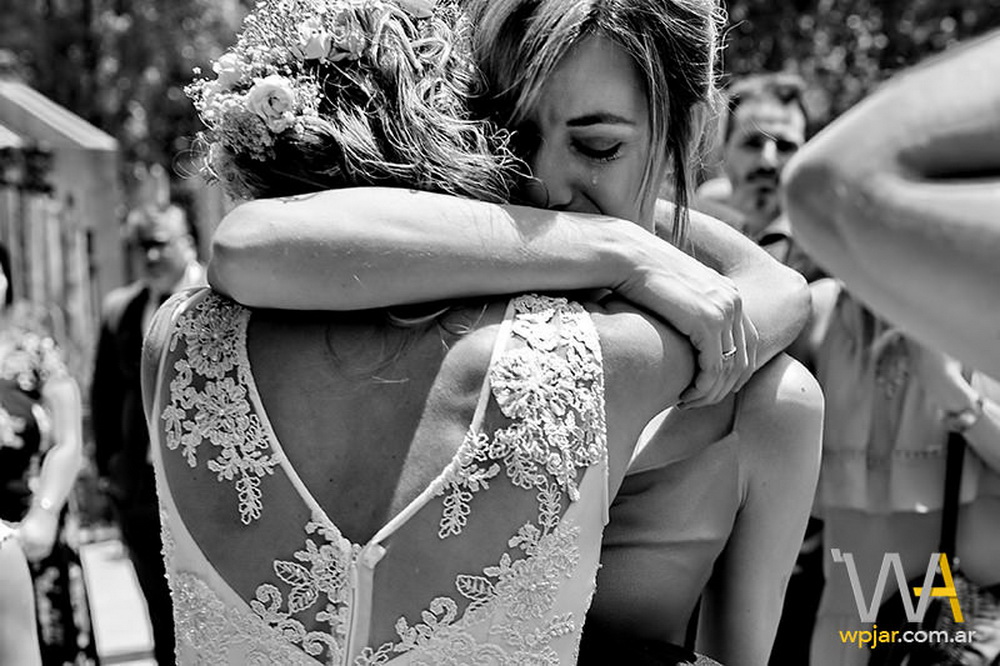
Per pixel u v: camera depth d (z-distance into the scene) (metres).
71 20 13.05
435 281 1.34
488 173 1.44
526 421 1.31
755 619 1.69
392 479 1.32
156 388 1.42
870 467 3.26
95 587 7.14
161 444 1.40
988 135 0.89
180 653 1.40
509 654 1.32
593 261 1.40
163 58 13.13
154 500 4.91
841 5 12.35
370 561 1.30
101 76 13.04
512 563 1.32
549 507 1.32
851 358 3.28
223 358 1.38
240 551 1.34
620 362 1.37
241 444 1.34
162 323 1.46
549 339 1.35
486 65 1.51
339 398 1.34
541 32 1.45
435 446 1.32
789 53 12.30
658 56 1.48
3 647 2.46
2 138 3.86
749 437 1.62
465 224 1.36
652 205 1.58
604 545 1.58
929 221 0.88
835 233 0.92
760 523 1.65
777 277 1.70
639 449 1.56
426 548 1.31
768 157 4.07
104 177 7.71
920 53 12.23
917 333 0.93
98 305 7.89
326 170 1.42
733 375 1.45
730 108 4.10
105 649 5.96
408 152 1.42
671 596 1.59
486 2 1.51
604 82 1.46
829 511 3.31
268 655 1.32
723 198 4.56
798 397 1.63
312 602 1.32
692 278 1.41
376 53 1.44
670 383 1.41
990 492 3.25
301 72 1.44
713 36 1.54
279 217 1.33
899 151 0.90
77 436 3.97
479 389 1.33
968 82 0.90
